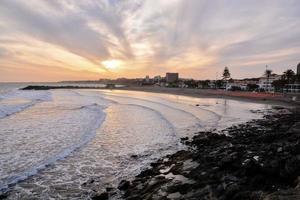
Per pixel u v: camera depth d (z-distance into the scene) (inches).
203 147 687.1
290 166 360.5
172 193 377.1
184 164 524.4
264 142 671.1
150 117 1298.0
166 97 3228.3
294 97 2375.7
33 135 819.4
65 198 414.9
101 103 2135.8
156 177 462.0
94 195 422.6
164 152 673.0
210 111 1653.5
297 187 288.5
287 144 561.6
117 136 852.0
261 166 382.6
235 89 4926.2
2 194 420.5
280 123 1066.7
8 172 510.0
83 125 1005.2
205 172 446.9
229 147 602.9
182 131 962.7
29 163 562.3
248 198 301.4
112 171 534.9
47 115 1279.5
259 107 1978.3
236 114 1528.1
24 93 3654.0
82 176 506.0
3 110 1406.3
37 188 447.8
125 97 3166.8
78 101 2303.2
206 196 340.5
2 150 651.5
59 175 507.8
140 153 663.1
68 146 701.3
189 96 3462.1
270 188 333.7
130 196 395.5
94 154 648.4
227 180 382.3
